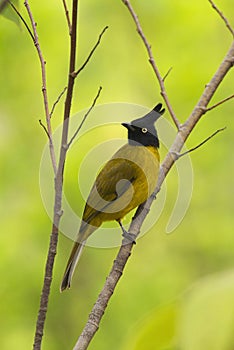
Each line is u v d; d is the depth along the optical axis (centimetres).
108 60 1353
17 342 1260
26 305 1277
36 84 1338
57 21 1312
